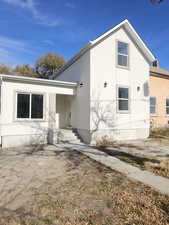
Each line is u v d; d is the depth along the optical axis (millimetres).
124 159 7617
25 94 10656
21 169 6398
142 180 5301
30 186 4926
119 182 5172
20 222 3338
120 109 12281
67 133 11688
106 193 4484
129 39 12758
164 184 5000
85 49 11414
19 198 4238
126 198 4211
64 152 8930
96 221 3354
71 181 5277
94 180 5344
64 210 3725
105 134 11523
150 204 3938
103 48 11578
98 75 11344
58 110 14039
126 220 3381
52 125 11492
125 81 12477
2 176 5699
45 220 3391
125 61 12617
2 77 9750
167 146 10484
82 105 11852
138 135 13023
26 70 35125
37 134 10969
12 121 10188
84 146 10367
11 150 9375
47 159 7703
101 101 11430
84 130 11555
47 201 4090
